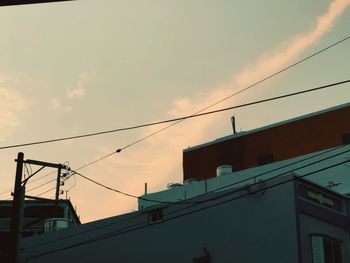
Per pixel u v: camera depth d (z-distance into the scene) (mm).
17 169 23438
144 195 46375
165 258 24891
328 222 22672
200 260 23344
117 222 28156
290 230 20719
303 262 20188
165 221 25594
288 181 21469
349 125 44406
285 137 47719
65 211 49219
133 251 26688
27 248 33031
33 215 48906
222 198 23484
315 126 46219
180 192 44250
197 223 24094
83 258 29547
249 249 21750
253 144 49719
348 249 23250
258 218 21906
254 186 22469
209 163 52406
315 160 37844
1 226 51094
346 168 36125
